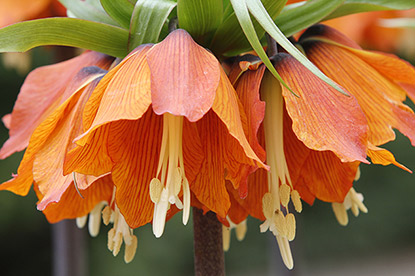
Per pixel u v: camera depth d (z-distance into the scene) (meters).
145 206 0.47
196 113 0.42
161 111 0.42
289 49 0.43
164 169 0.46
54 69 0.54
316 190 0.50
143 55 0.45
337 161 0.49
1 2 0.68
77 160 0.46
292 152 0.49
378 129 0.48
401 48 0.85
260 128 0.48
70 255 0.77
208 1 0.46
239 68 0.47
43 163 0.47
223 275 0.50
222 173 0.47
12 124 0.53
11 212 2.45
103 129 0.46
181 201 0.49
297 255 0.78
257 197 0.50
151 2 0.46
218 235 0.49
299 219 0.79
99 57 0.52
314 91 0.46
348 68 0.49
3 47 0.46
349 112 0.45
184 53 0.44
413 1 0.50
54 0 0.68
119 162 0.47
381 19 0.81
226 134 0.46
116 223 0.49
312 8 0.48
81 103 0.47
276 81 0.47
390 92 0.49
